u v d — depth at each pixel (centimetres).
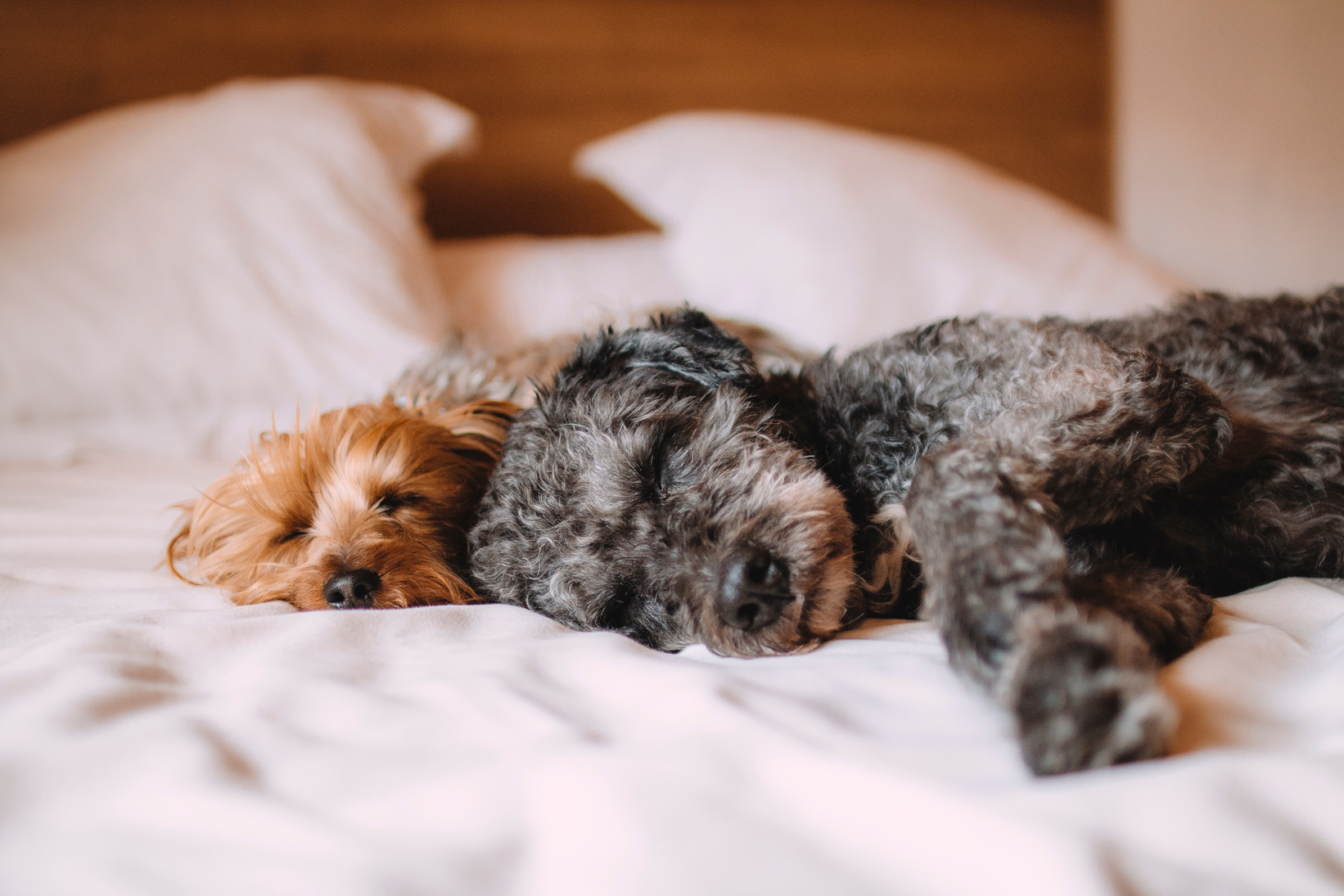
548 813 66
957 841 61
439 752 79
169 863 62
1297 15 387
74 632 106
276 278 263
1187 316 164
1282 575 135
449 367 227
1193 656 92
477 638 118
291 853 62
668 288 326
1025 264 290
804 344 260
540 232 398
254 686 93
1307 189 392
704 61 402
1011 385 128
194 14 358
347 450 172
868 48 415
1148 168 439
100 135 286
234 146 281
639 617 136
